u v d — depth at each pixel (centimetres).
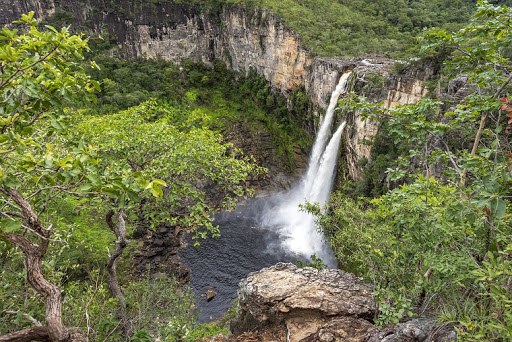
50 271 779
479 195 485
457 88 1494
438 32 710
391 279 762
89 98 591
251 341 802
